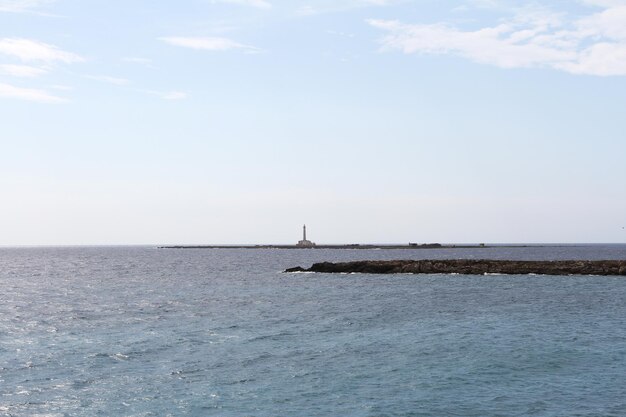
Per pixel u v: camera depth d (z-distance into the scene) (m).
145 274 127.00
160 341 40.78
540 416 24.45
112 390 28.28
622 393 27.39
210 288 88.06
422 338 41.19
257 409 25.45
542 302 63.28
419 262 117.38
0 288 92.69
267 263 181.50
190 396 27.33
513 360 33.78
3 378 30.45
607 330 44.06
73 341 40.94
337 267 121.06
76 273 135.25
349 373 31.25
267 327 47.22
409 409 25.36
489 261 115.56
